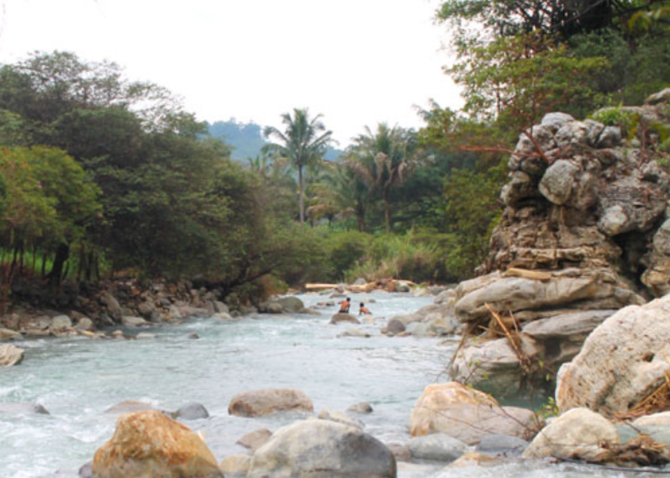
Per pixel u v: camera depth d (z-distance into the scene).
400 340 18.16
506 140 22.70
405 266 54.06
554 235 12.32
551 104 21.89
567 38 27.84
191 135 28.95
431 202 66.12
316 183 77.25
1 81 25.25
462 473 5.20
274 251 33.53
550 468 5.21
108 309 24.09
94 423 7.90
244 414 8.55
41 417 8.22
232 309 31.97
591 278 10.56
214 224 29.88
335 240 58.91
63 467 6.02
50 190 20.42
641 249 12.06
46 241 22.66
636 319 7.09
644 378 6.63
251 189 33.28
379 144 65.00
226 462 5.80
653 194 11.93
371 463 5.32
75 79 26.12
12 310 21.22
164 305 27.97
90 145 25.45
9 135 22.39
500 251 13.31
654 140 12.84
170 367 13.38
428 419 7.31
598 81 24.73
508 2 29.08
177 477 5.19
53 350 16.17
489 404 7.56
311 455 5.33
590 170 12.12
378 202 69.56
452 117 23.44
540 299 10.65
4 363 13.55
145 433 5.32
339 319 25.05
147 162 26.47
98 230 24.73
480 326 11.32
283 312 32.25
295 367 13.32
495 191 23.39
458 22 30.19
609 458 5.32
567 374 7.54
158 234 25.77
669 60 23.00
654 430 5.67
